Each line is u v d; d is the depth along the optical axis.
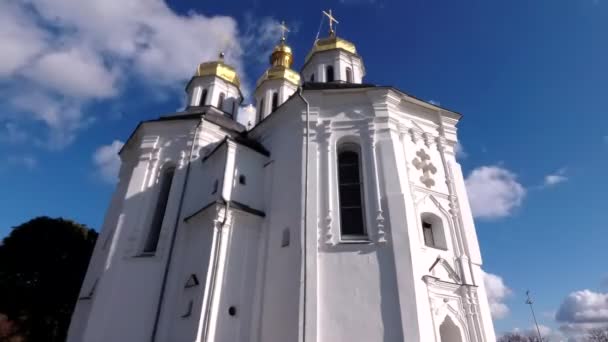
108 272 16.95
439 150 18.69
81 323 18.19
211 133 20.64
